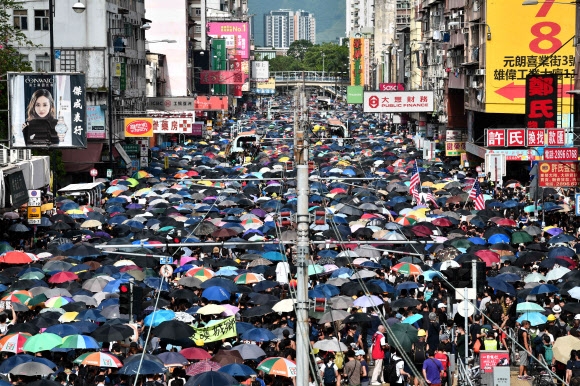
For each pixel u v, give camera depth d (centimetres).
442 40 19875
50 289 5600
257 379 4222
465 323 4791
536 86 10188
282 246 6944
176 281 6309
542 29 13950
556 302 5628
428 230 7694
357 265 6575
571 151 8619
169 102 17575
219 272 6372
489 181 11875
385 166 13975
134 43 17600
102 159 13988
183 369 4319
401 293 5675
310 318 5325
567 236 7512
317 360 4594
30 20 14762
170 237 7550
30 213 8262
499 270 6378
